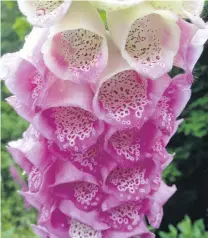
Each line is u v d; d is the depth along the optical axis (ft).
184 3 0.50
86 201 0.56
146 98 0.51
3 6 2.10
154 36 0.51
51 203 0.58
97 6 0.50
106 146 0.52
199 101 1.51
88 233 0.58
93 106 0.50
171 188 0.64
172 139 1.62
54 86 0.52
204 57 1.52
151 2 0.50
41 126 0.52
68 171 0.55
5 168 1.96
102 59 0.48
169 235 1.36
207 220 1.66
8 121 2.06
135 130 0.54
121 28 0.50
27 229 1.84
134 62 0.49
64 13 0.46
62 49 0.50
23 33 1.71
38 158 0.57
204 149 1.62
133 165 0.54
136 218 0.58
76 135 0.52
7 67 0.53
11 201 1.92
